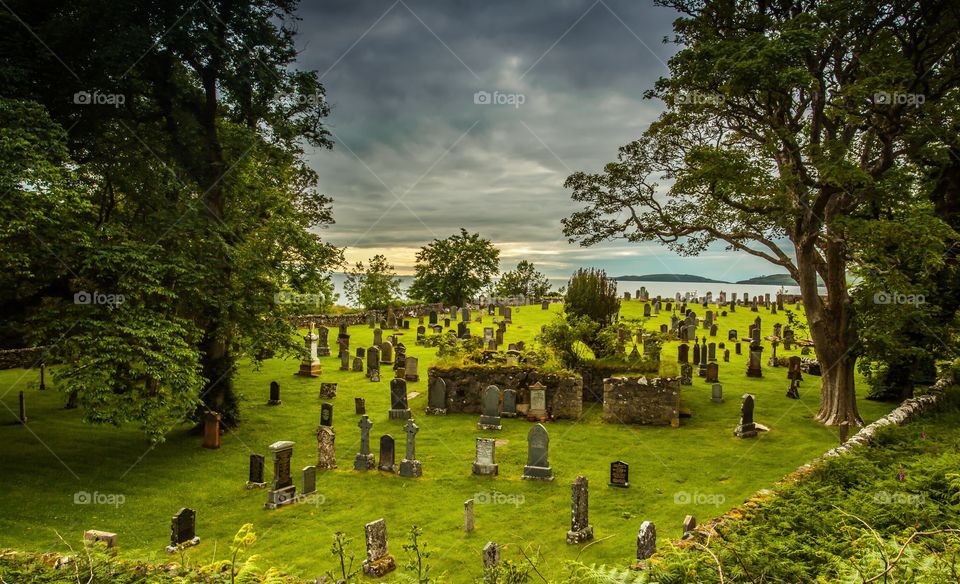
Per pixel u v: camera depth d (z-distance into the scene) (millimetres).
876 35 19312
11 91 17000
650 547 11445
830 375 22438
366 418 18391
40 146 16203
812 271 21922
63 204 16078
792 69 16234
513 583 8156
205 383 20250
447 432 22078
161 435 17031
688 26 22250
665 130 24891
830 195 19672
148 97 21406
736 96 20016
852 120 19516
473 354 26422
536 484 16969
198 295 19453
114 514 14953
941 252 20219
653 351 25641
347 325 48906
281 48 21406
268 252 22484
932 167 24453
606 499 15766
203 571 7957
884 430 15969
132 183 21094
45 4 18812
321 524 14570
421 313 56938
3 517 14172
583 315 28000
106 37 18531
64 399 24734
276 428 22469
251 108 22062
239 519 14922
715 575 6562
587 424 22859
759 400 25812
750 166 19609
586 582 6277
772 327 45969
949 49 19531
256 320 21438
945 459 12234
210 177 21828
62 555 9164
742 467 17953
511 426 22906
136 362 16766
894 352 20578
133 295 17391
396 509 15391
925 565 5562
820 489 10594
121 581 8102
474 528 14180
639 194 25938
